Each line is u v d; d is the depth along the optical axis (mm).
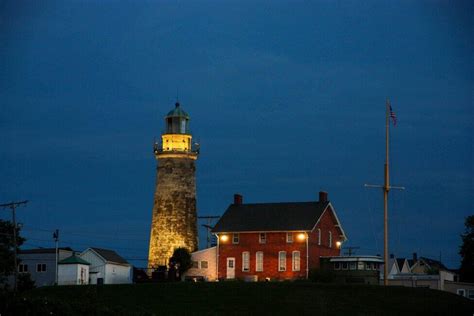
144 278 108750
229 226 108250
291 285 87375
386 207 80250
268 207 109938
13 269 100250
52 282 107625
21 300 48688
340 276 99375
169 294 84125
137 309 57812
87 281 105188
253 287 87000
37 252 109000
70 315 49750
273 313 76438
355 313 76250
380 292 83750
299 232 104062
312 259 103875
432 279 99125
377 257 101438
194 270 108688
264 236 106000
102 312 51938
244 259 106438
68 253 110125
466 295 97750
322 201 109375
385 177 80312
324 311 77062
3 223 101062
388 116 80875
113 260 110062
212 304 79938
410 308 78250
